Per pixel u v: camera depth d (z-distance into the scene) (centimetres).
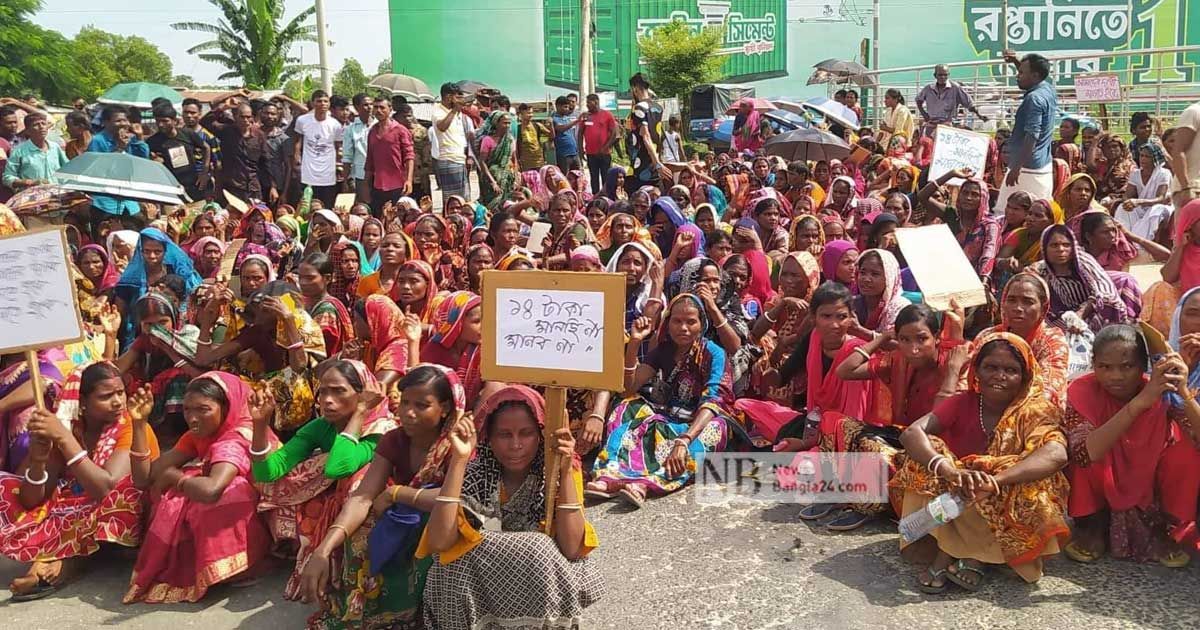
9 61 4112
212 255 779
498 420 328
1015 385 372
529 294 317
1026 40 4134
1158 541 375
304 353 483
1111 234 661
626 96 3962
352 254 707
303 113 1395
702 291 539
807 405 497
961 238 741
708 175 1271
